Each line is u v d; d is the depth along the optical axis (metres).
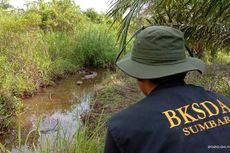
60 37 10.16
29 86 7.39
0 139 5.03
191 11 3.73
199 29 3.79
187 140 1.13
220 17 3.63
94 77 9.38
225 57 7.88
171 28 1.28
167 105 1.21
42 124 5.51
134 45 1.28
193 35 3.88
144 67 1.23
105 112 5.29
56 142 3.13
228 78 5.57
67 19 10.80
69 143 3.08
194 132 1.16
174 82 1.27
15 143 4.84
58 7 10.86
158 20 3.97
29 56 8.10
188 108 1.21
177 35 1.23
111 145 1.19
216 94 1.33
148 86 1.29
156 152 1.12
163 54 1.21
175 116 1.18
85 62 10.41
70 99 7.23
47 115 6.11
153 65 1.22
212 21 3.68
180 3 3.87
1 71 7.11
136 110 1.20
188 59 1.30
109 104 5.64
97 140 3.25
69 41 10.25
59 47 9.81
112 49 10.53
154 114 1.18
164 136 1.14
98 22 13.22
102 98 6.06
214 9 3.50
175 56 1.22
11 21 8.48
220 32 3.76
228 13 3.61
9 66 7.49
